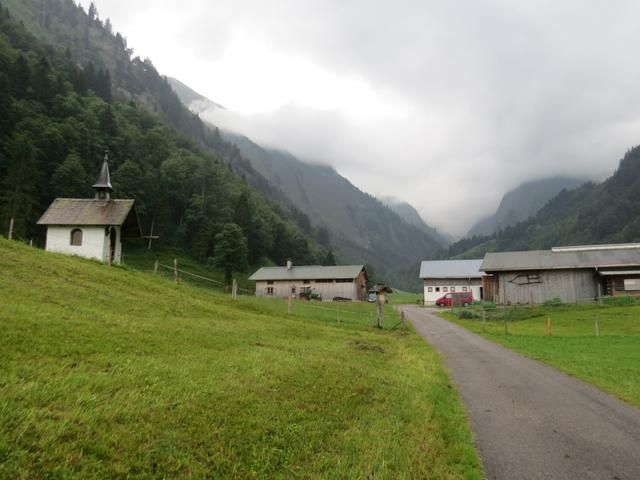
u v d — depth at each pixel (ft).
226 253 303.48
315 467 22.26
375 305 201.16
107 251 120.78
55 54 596.70
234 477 19.93
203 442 22.35
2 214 232.94
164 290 85.30
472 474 23.39
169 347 40.86
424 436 28.48
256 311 98.78
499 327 116.47
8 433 18.43
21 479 15.87
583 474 24.08
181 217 414.00
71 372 27.45
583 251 185.88
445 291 253.44
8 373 25.17
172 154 489.26
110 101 622.54
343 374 42.32
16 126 299.99
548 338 91.09
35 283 57.57
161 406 24.94
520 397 41.63
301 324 87.61
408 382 43.93
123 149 430.20
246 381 33.81
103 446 19.33
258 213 506.48
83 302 55.16
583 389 45.14
